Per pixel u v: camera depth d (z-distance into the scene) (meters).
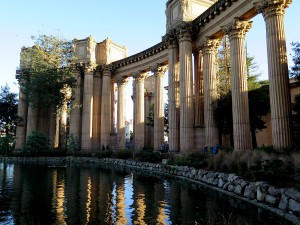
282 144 15.70
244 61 21.12
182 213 9.42
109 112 44.09
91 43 45.09
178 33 27.59
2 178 18.89
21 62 47.97
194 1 28.23
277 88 16.30
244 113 20.23
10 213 9.65
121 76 44.41
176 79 28.80
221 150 18.61
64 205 10.81
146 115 55.25
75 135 43.06
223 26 22.55
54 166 29.48
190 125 25.78
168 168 21.89
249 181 11.84
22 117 47.94
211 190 13.80
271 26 16.92
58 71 42.16
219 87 26.39
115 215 9.32
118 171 23.91
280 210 9.11
